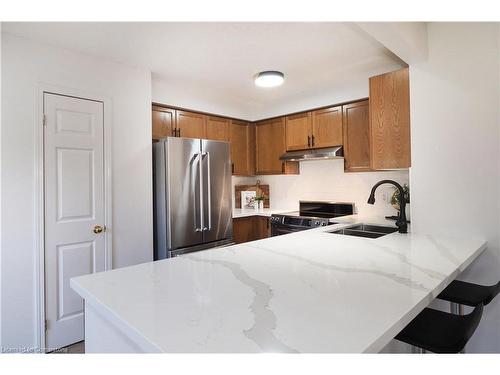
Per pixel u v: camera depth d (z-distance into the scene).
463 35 1.98
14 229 2.05
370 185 3.34
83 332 2.35
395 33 1.78
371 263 1.39
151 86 3.10
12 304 2.04
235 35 2.14
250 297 1.01
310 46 2.33
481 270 1.92
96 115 2.45
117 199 2.57
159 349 0.71
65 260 2.28
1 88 2.00
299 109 3.68
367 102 3.09
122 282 1.18
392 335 0.80
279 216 3.56
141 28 2.02
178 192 2.82
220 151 3.20
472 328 1.03
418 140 2.17
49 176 2.21
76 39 2.15
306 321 0.84
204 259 1.49
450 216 2.04
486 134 1.90
